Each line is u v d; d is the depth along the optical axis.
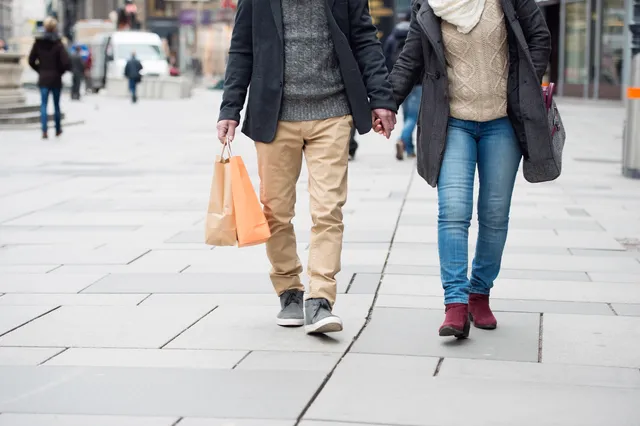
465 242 7.50
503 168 7.57
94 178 18.14
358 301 8.78
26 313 8.44
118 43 65.50
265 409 6.00
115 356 7.16
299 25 7.55
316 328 7.43
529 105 7.34
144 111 45.19
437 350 7.28
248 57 7.77
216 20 90.00
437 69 7.45
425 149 7.55
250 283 9.53
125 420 5.82
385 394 6.28
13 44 83.56
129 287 9.39
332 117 7.61
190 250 11.19
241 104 7.80
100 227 12.79
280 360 7.03
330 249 7.58
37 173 18.97
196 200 15.20
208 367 6.87
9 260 10.73
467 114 7.46
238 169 7.60
